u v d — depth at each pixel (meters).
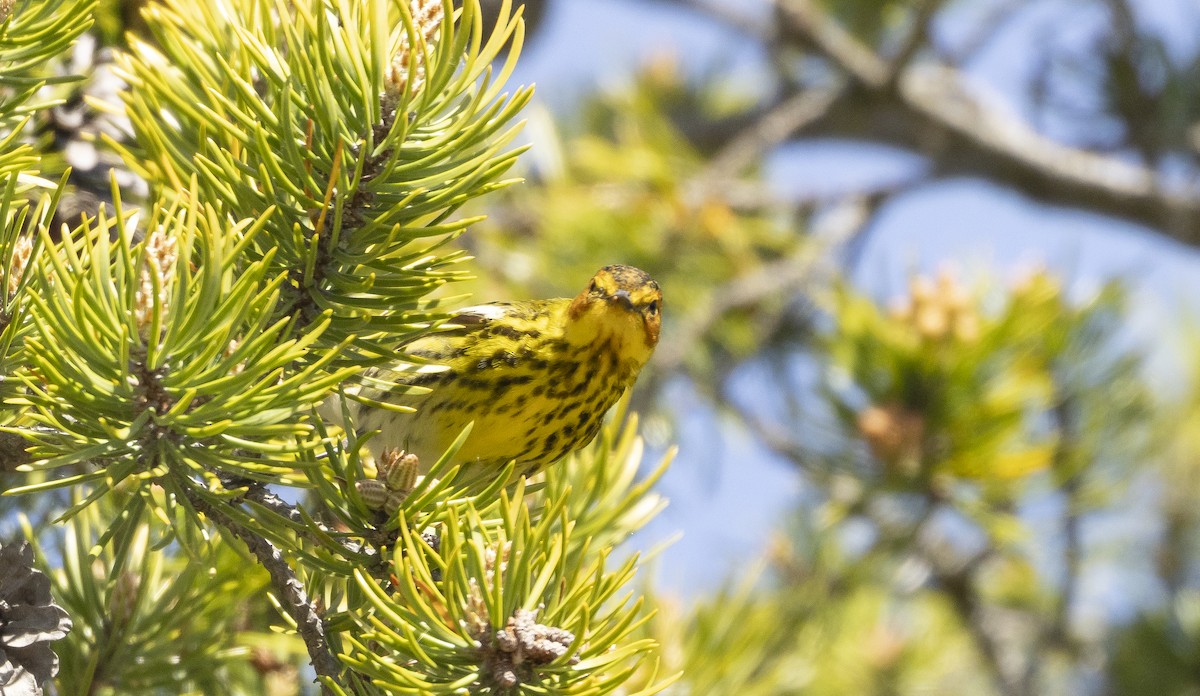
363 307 3.15
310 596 3.15
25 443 3.14
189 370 3.12
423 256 3.16
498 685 3.13
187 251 3.12
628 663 3.22
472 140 3.15
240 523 3.13
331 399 3.25
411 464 3.15
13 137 3.13
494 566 3.13
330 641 3.14
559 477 3.21
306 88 3.15
